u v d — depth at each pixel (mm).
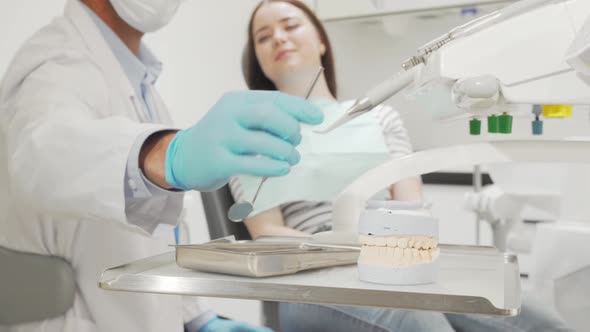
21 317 816
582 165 1220
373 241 553
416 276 541
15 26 1228
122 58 982
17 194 759
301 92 1593
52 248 832
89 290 843
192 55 1841
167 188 652
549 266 1218
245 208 619
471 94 625
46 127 674
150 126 662
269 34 1547
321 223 1346
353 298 473
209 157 577
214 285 507
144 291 514
